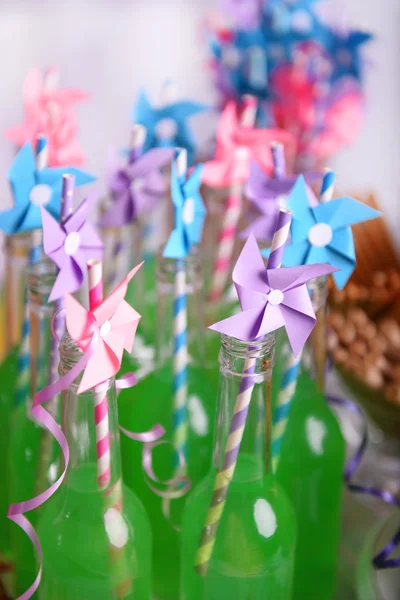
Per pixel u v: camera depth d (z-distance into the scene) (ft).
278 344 1.84
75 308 1.47
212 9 3.69
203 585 1.73
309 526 1.96
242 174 2.21
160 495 1.85
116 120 3.82
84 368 1.53
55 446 1.86
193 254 1.85
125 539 1.66
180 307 1.84
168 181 2.31
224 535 1.69
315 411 1.94
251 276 1.54
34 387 1.88
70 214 1.70
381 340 2.53
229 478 1.66
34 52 3.67
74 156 2.12
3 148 3.61
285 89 2.81
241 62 2.86
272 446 1.84
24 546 1.92
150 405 1.93
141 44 3.74
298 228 1.76
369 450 2.54
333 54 2.90
